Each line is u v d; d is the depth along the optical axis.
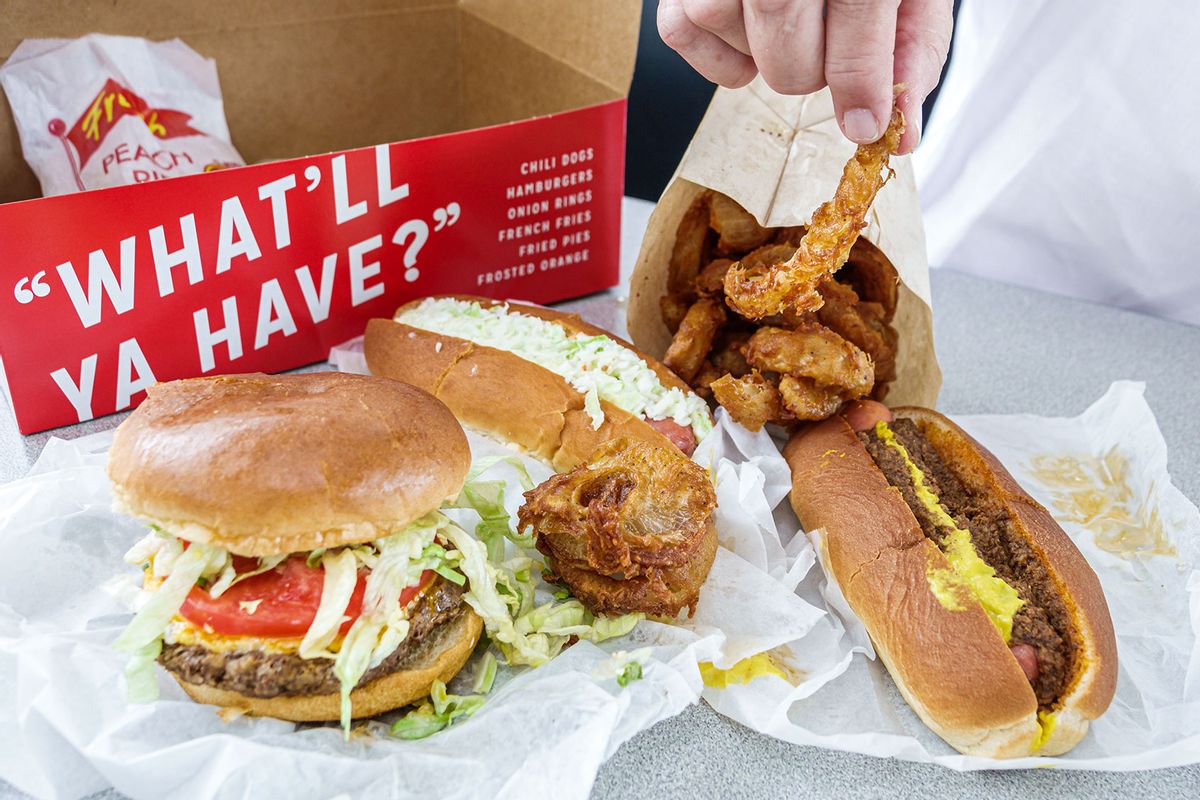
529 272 0.57
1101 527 0.44
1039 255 0.69
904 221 0.47
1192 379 0.56
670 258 0.51
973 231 0.70
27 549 0.37
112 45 0.54
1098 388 0.55
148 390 0.35
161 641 0.31
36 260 0.41
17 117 0.52
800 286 0.41
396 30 0.64
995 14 0.66
